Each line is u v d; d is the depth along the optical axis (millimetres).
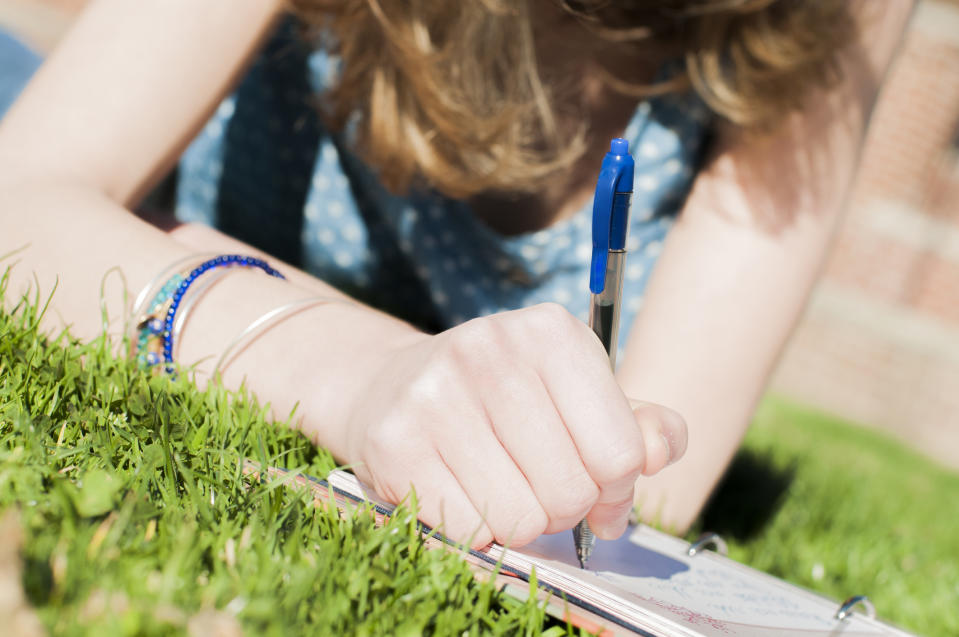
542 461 503
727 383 707
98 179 659
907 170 3719
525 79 716
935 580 944
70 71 669
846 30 712
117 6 683
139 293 608
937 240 3668
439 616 470
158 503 500
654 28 745
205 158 1047
